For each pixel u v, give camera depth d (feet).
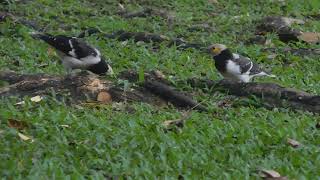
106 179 33.50
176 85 48.98
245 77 51.21
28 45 58.65
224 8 81.66
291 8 82.07
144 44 63.62
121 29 67.41
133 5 79.61
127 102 45.98
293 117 45.34
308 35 69.51
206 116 44.11
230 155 37.22
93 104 44.75
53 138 37.14
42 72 50.47
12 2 71.41
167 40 64.85
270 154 38.34
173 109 45.85
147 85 47.24
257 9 82.23
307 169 36.40
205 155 36.91
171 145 37.55
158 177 33.96
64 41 49.52
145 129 40.19
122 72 50.01
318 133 42.04
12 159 33.73
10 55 55.72
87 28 67.31
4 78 46.85
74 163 34.47
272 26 71.72
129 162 34.88
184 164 35.50
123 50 60.18
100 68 49.62
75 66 49.55
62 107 43.21
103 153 35.70
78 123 39.37
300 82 54.49
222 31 71.31
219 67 51.16
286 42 70.08
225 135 39.93
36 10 71.15
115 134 38.52
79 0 78.23
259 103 47.32
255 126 41.93
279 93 47.78
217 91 49.08
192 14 77.10
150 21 73.05
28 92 45.29
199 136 39.42
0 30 62.49
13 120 38.78
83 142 37.06
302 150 38.81
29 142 36.17
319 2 84.43
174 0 81.82
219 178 34.27
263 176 35.17
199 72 55.26
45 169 33.09
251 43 69.05
